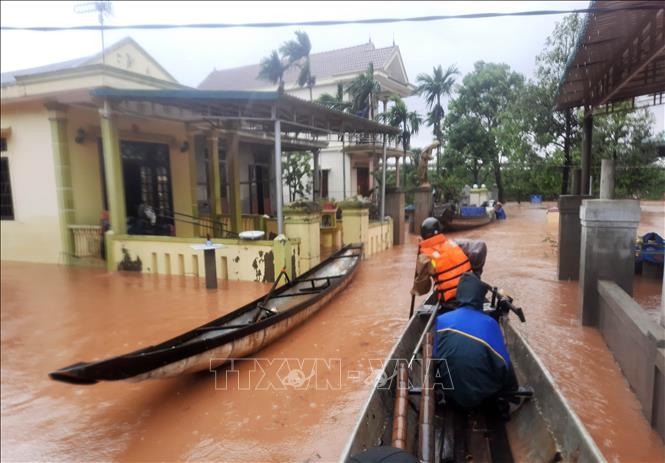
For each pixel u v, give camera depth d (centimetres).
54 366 502
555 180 778
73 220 1058
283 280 789
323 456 319
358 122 743
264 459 321
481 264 468
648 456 292
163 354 358
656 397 320
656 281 709
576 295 665
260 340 479
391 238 1229
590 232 517
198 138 1425
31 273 966
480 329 296
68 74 942
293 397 400
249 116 904
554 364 427
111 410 406
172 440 351
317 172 1266
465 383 281
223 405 393
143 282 849
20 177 1102
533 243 1156
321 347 506
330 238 1182
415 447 265
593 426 327
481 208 1458
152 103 917
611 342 453
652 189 680
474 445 270
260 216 1337
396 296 711
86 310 686
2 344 563
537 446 251
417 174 1273
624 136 700
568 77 589
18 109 1073
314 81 762
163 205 1248
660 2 367
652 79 527
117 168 945
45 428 384
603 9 376
